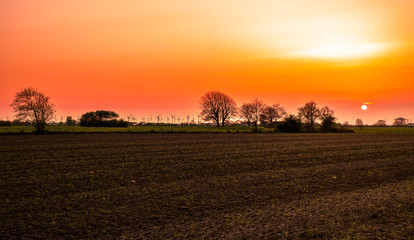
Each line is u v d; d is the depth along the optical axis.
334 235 7.46
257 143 35.00
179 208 9.60
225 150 26.70
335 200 10.62
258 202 10.34
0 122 91.56
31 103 50.16
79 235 7.36
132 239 7.13
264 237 7.30
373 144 34.88
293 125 72.75
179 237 7.27
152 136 47.06
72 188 12.14
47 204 9.91
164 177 14.52
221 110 116.12
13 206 9.66
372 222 8.39
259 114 113.50
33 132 50.19
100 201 10.31
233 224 8.19
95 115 98.56
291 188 12.41
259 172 16.02
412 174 15.73
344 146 31.89
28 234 7.40
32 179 13.80
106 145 30.58
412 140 42.47
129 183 13.15
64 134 50.44
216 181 13.69
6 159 19.98
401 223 8.31
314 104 95.75
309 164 18.97
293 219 8.62
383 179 14.38
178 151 25.53
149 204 10.01
